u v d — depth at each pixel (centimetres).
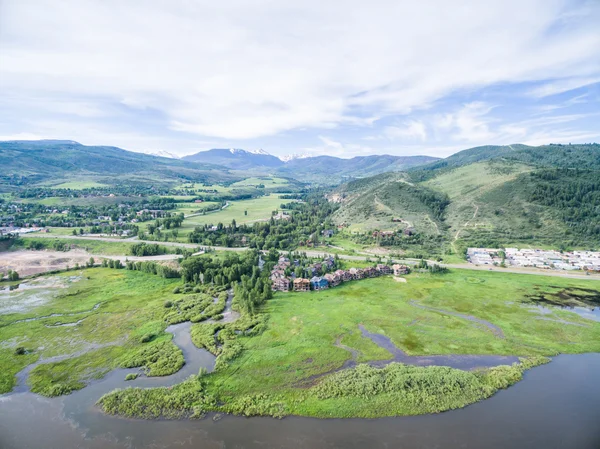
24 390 9625
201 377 9950
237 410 8681
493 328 12912
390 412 8569
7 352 11550
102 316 14300
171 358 10988
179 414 8581
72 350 11700
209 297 16150
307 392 9306
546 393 9281
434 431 7969
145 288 17725
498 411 8612
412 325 13200
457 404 8806
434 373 9781
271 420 8362
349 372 10062
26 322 13838
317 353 11244
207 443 7675
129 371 10469
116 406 8838
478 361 10800
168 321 13750
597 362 10762
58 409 8825
